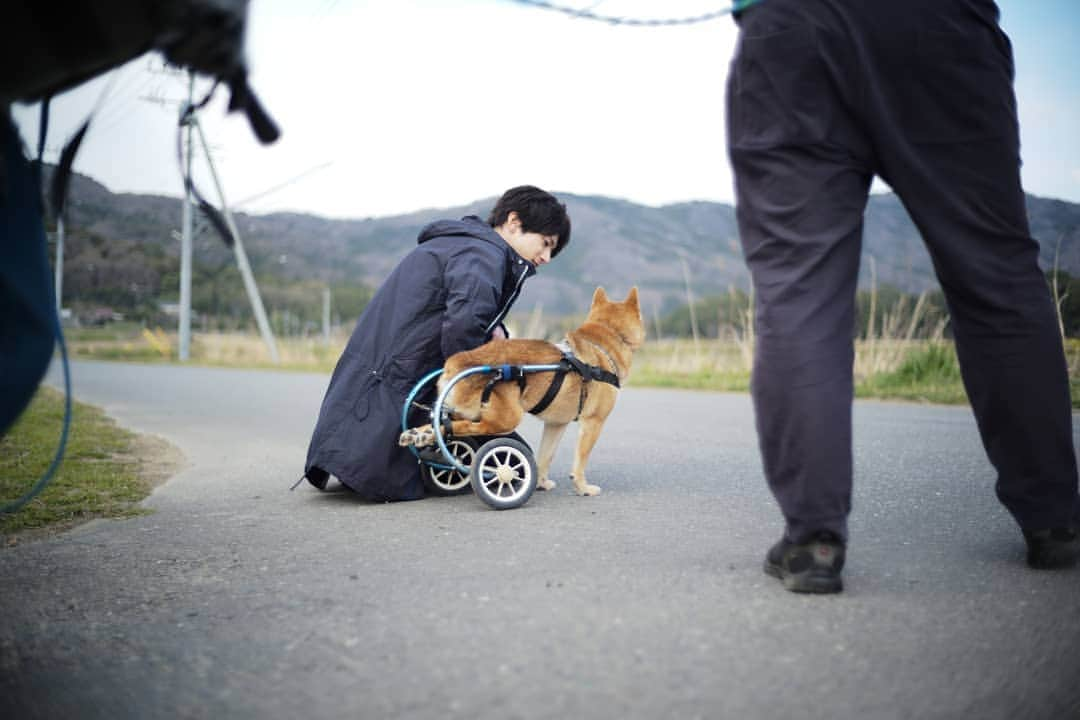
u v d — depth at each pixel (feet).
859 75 7.35
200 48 5.79
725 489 13.75
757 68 7.55
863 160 7.66
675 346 52.42
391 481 12.96
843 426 7.35
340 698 5.61
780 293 7.47
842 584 7.64
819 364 7.31
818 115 7.44
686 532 10.37
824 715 5.26
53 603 7.95
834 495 7.36
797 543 7.53
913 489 13.12
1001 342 7.84
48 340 6.10
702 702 5.41
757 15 7.55
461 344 12.86
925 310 37.70
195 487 15.12
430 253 13.28
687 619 6.90
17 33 5.36
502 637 6.57
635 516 11.51
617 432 22.52
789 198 7.52
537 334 50.67
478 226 13.57
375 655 6.31
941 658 6.12
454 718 5.26
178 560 9.50
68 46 5.48
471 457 13.67
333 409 13.06
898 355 36.65
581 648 6.31
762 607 7.19
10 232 5.87
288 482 15.60
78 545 10.38
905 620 6.88
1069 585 7.78
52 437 21.75
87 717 5.49
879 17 7.27
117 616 7.52
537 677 5.81
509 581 8.13
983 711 5.34
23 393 5.96
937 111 7.52
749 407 30.01
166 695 5.78
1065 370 7.96
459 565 8.84
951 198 7.66
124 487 14.84
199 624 7.21
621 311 14.43
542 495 13.56
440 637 6.63
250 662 6.30
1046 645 6.37
